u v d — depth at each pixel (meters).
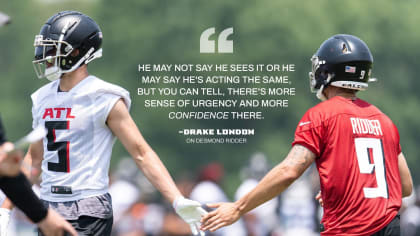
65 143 19.39
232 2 171.12
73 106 19.48
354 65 19.38
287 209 51.41
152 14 175.12
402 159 20.23
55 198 19.41
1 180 14.04
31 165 20.38
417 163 177.25
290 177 18.84
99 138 19.64
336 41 19.70
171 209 48.91
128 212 47.91
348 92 19.72
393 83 184.00
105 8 178.00
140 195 52.44
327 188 18.67
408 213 49.62
